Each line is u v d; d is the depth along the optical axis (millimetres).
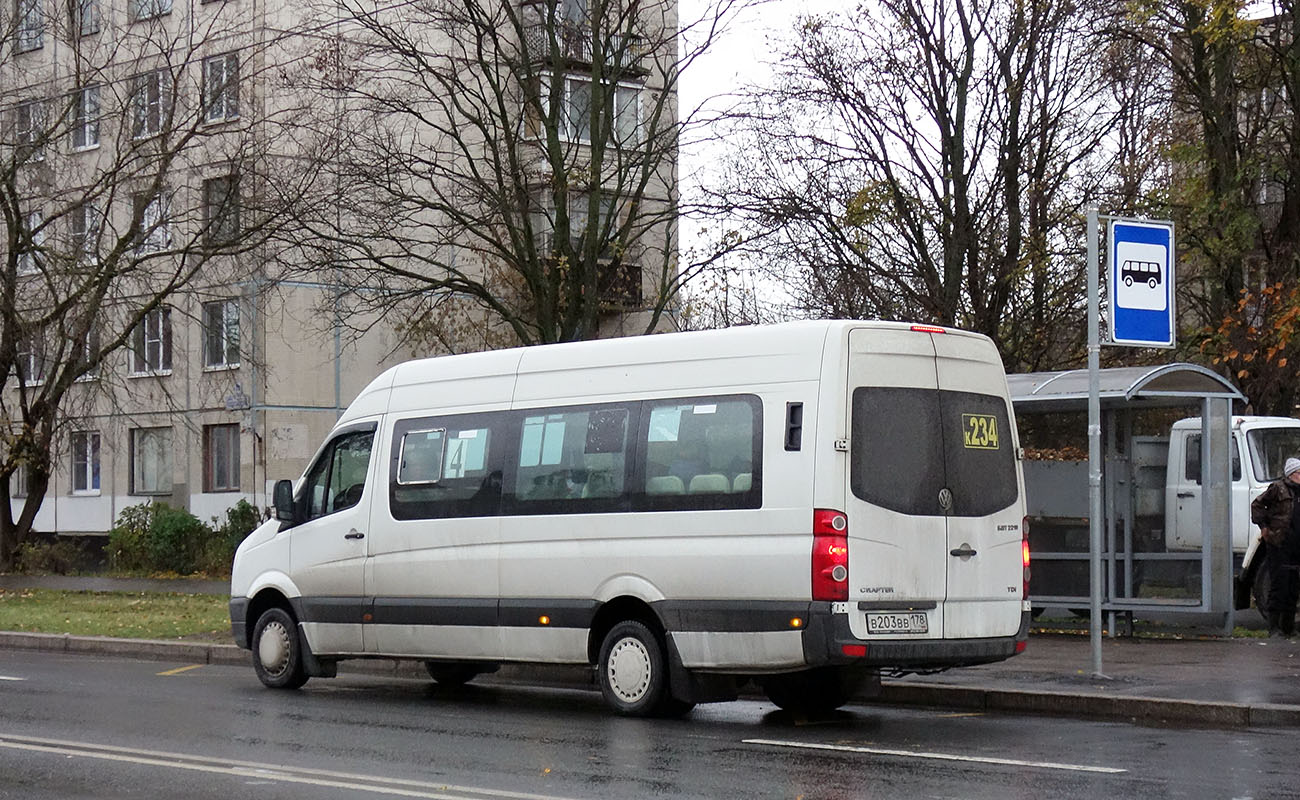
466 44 33500
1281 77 26641
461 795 8367
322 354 38188
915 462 11125
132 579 30922
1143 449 17812
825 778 8844
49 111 34031
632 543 11766
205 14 38781
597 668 12109
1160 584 17344
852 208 28031
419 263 36438
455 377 13422
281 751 10125
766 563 10938
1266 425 19891
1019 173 28562
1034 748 10039
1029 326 29125
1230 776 8781
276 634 14414
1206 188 26953
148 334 40625
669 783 8703
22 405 32719
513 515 12617
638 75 31203
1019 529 11688
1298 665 13750
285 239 29047
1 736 10930
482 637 12727
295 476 37750
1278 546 17000
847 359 10938
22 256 34250
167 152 31453
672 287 28766
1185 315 33594
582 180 28500
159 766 9500
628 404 12055
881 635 10789
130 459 41750
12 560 33375
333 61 28438
